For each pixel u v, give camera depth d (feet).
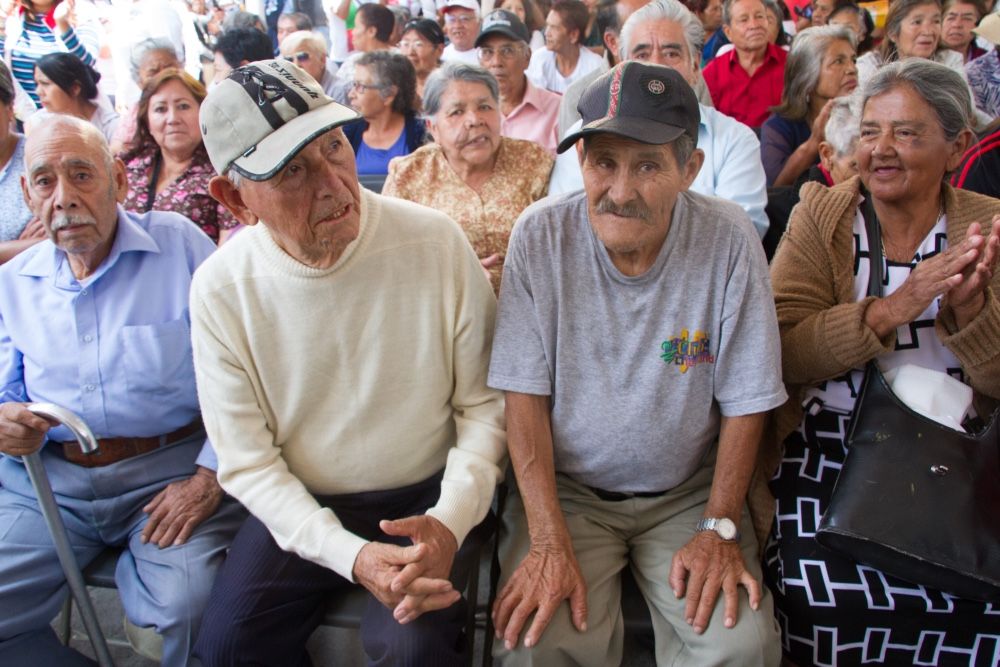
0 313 5.79
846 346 4.84
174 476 5.85
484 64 10.59
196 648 4.81
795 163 9.28
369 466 4.99
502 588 4.75
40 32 13.87
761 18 11.26
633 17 8.06
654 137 4.03
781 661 5.01
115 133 11.62
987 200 5.17
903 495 4.52
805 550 4.88
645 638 5.44
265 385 4.74
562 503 5.30
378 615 4.67
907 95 4.82
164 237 5.88
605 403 4.84
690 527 5.07
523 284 4.84
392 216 4.74
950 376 5.07
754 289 4.61
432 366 4.86
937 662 4.66
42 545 5.49
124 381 5.63
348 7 17.21
